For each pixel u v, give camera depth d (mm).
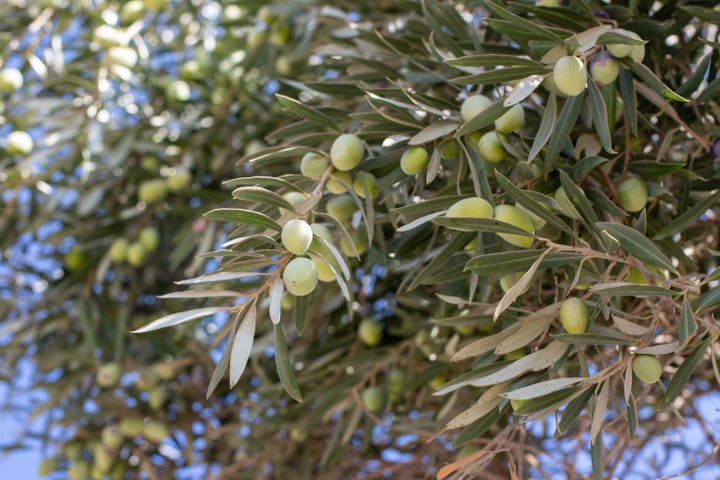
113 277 1483
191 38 1571
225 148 1425
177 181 1396
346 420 1210
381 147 945
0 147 1419
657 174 918
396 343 1214
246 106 1495
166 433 1342
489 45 978
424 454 1227
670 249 927
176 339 1262
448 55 1018
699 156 957
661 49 979
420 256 1025
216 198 1339
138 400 1400
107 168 1428
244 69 1426
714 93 943
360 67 1062
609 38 847
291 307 1166
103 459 1339
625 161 928
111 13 1481
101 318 1429
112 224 1435
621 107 970
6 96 1487
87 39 1487
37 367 1419
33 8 1534
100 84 1402
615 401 884
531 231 857
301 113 926
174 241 1342
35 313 1468
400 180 943
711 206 948
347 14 1274
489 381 845
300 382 1199
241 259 909
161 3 1457
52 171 1397
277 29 1386
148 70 1541
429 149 927
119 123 1517
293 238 831
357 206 947
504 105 857
